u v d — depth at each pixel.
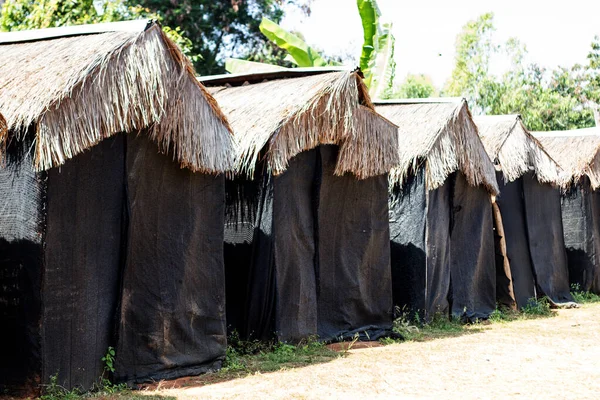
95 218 7.09
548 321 12.84
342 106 9.83
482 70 38.53
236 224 9.59
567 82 34.06
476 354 9.36
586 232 16.50
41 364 6.59
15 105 6.60
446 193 12.41
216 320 8.31
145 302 7.56
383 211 11.03
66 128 6.55
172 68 7.64
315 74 10.39
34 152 6.62
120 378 7.29
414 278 11.72
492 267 13.36
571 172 16.12
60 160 6.50
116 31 7.38
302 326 9.60
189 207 8.05
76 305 6.91
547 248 14.86
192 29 27.62
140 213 7.52
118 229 7.33
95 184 7.08
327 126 9.67
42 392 6.59
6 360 6.71
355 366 8.45
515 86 35.81
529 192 14.55
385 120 10.69
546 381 7.74
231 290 9.53
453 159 11.98
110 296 7.25
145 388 7.34
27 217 6.68
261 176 9.37
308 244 9.79
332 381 7.62
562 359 9.05
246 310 9.36
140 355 7.49
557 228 15.25
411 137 11.93
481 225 13.07
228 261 9.60
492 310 13.29
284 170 9.33
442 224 12.22
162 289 7.72
